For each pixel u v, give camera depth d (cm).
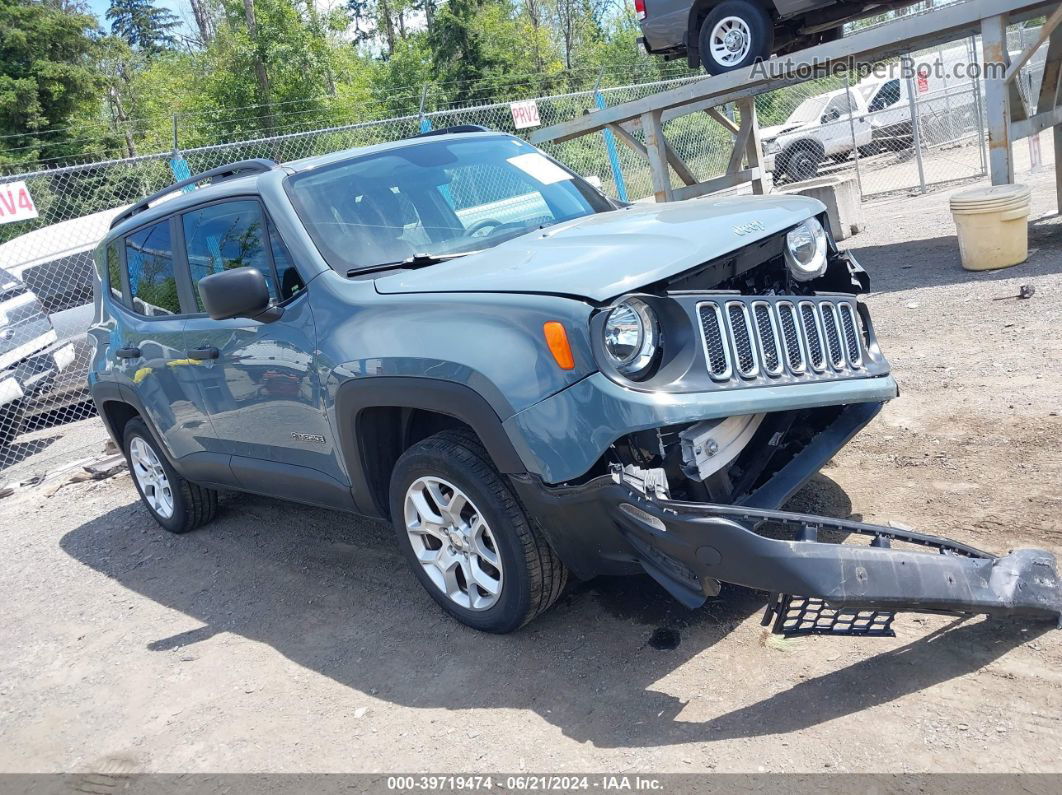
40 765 338
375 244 379
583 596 372
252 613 428
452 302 317
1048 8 801
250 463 438
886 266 912
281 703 344
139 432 538
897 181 1634
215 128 2805
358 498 381
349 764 297
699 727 279
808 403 313
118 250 519
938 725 261
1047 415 463
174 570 505
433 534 356
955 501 391
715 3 1002
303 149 1612
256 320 377
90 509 658
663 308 290
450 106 2883
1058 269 746
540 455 291
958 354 592
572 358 282
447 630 371
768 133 1905
